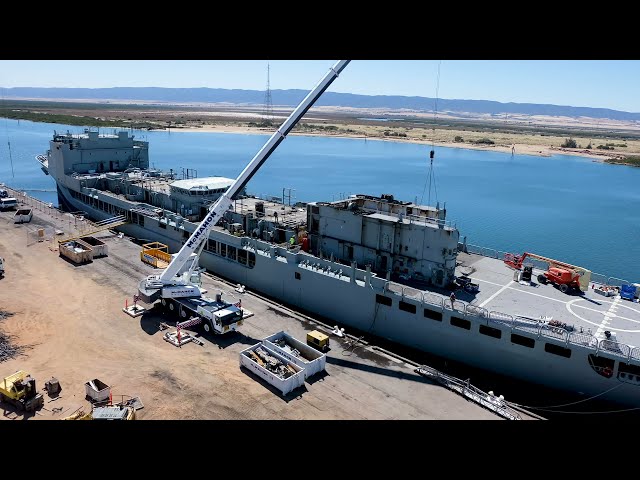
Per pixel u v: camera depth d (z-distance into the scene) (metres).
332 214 46.66
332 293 43.03
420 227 41.12
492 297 39.22
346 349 36.78
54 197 103.56
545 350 32.50
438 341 37.25
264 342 35.38
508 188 147.62
